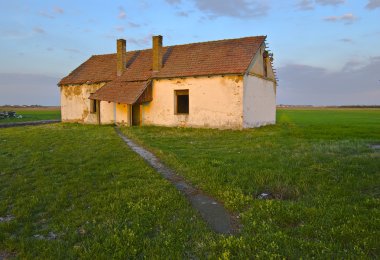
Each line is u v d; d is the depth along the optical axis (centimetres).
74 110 3197
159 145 1517
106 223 579
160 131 2242
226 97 2328
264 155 1178
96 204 682
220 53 2544
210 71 2384
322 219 554
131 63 3064
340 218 556
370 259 423
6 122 3725
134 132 2152
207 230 540
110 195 734
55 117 5088
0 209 664
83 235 536
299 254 444
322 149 1313
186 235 522
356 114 6262
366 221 532
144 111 2730
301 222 564
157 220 588
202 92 2428
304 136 1908
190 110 2491
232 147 1449
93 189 802
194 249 477
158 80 2638
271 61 2881
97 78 3053
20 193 773
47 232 554
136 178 891
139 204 670
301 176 847
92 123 3073
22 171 1003
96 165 1069
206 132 2158
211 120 2400
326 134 2047
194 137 1889
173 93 2570
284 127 2586
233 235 525
